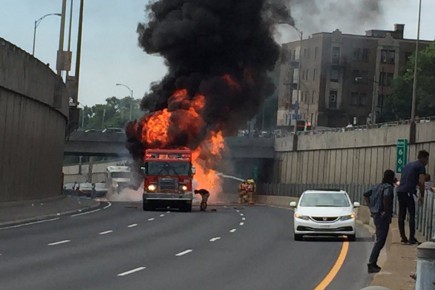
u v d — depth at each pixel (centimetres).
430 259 1295
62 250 3144
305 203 3906
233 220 5522
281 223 5272
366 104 18250
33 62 6312
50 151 7488
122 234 4062
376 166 9394
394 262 2506
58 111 7650
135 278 2358
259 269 2673
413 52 17438
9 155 5809
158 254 3112
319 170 11125
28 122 6381
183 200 6594
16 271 2438
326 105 18088
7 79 5550
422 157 3072
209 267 2703
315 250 3381
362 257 3114
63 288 2088
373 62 18250
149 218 5522
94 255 3002
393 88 16812
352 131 10112
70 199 7919
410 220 3081
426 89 16400
